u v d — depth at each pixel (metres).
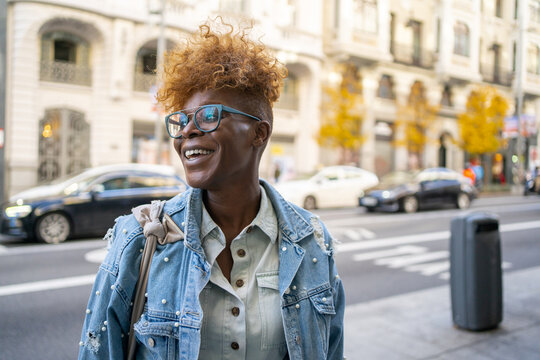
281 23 18.53
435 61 23.81
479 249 4.09
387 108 23.69
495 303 4.14
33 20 14.48
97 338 1.15
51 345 3.96
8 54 14.58
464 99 26.08
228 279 1.18
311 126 20.80
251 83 1.15
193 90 1.17
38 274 6.27
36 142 15.05
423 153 25.42
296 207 1.35
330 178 14.80
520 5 22.16
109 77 16.02
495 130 24.91
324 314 1.25
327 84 20.92
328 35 20.55
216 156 1.12
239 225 1.23
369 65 22.12
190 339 1.08
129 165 9.58
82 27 15.48
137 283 1.16
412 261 7.37
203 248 1.17
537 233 10.38
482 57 23.56
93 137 16.11
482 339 3.91
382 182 14.87
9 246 8.30
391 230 10.48
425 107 23.86
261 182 1.33
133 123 16.83
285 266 1.21
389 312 4.66
